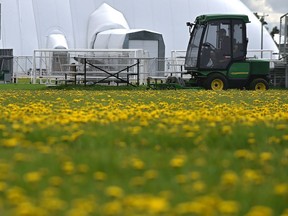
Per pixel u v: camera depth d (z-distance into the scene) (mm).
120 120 26953
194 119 26422
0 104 41344
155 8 156500
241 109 34344
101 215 11414
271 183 14602
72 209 11688
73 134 21672
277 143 21469
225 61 79562
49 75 103500
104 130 23125
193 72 80250
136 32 135625
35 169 15852
